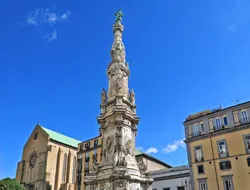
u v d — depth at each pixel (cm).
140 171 2395
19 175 8400
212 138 4784
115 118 2575
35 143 8625
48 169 7656
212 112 4975
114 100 2752
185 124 5328
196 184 4684
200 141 4934
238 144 4412
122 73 2973
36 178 7781
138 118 2748
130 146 2483
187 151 5066
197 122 5156
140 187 2270
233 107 4697
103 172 2294
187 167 5294
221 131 4681
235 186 4206
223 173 4412
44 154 7988
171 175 5250
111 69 3014
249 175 4112
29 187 7556
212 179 4506
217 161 4559
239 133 4462
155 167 6184
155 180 5447
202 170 4703
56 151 8194
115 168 2158
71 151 8650
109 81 3008
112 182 2111
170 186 5175
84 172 7319
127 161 2325
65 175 8162
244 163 4231
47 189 7369
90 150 7556
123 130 2523
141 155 5781
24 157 8738
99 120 2759
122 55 3144
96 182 2303
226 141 4584
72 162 8500
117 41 3241
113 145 2464
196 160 4841
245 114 4528
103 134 2686
